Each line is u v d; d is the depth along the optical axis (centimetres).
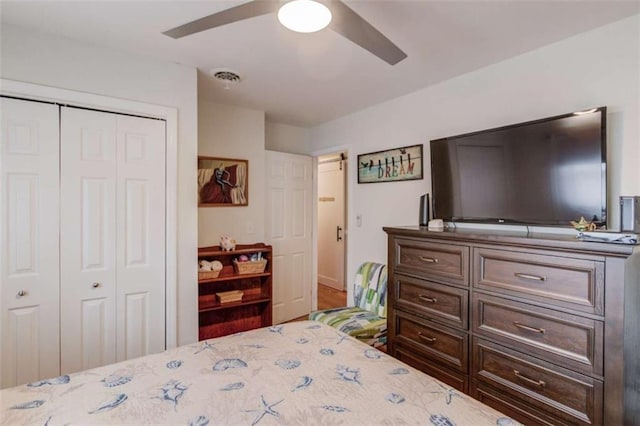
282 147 405
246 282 335
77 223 210
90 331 215
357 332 247
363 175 341
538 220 192
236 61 231
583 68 190
